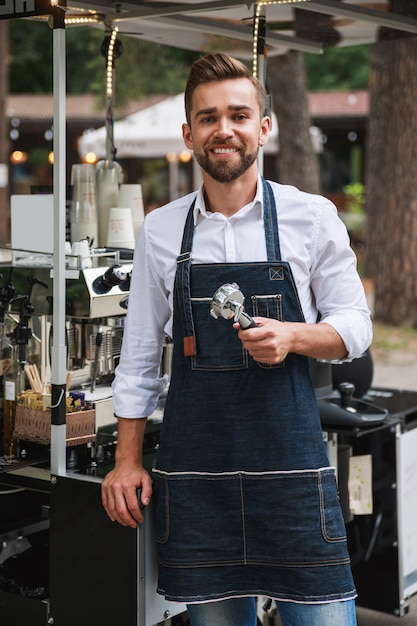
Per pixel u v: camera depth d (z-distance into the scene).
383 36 4.16
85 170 3.38
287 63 12.54
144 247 2.59
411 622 3.85
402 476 3.70
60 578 2.79
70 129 20.23
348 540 3.83
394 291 11.42
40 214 3.13
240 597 2.54
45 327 3.04
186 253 2.49
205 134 2.43
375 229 11.62
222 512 2.47
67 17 3.60
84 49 23.25
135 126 14.38
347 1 3.36
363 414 3.48
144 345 2.64
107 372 3.10
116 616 2.69
